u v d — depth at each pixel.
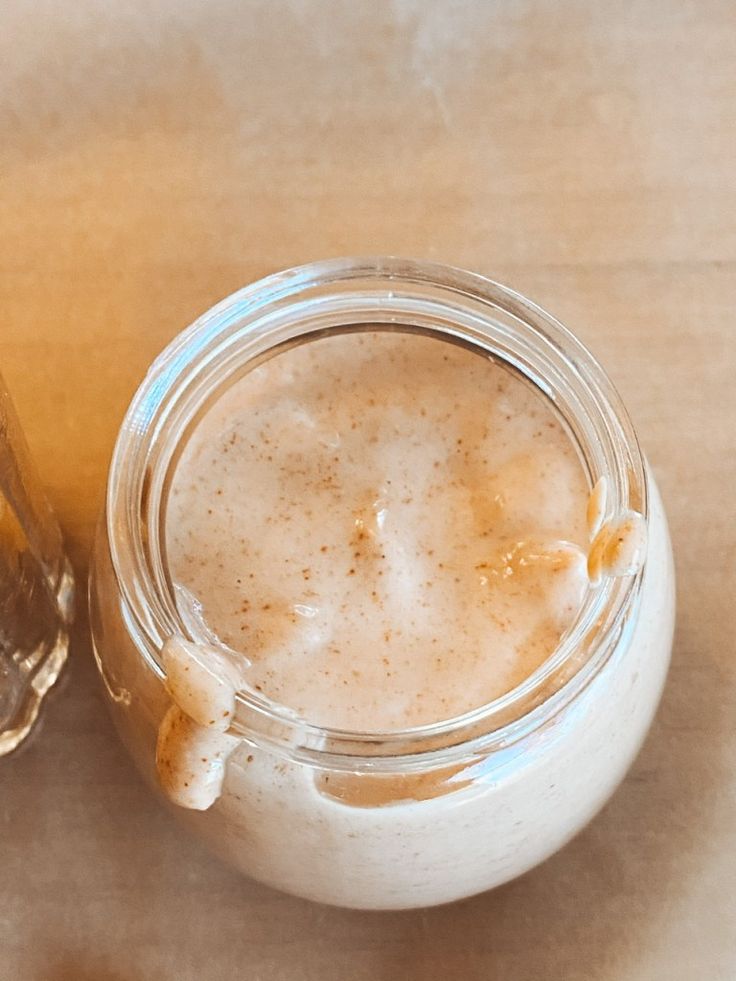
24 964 0.25
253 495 0.24
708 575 0.27
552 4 0.30
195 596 0.23
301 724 0.21
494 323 0.23
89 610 0.25
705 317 0.28
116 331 0.28
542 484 0.23
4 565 0.24
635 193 0.29
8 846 0.26
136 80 0.30
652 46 0.30
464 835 0.22
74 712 0.27
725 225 0.29
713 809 0.26
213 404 0.24
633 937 0.25
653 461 0.28
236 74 0.30
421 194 0.29
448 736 0.20
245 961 0.25
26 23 0.30
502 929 0.25
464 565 0.23
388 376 0.24
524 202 0.29
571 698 0.21
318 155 0.29
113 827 0.26
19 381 0.28
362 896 0.24
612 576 0.21
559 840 0.24
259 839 0.23
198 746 0.20
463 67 0.30
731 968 0.25
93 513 0.28
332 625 0.23
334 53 0.30
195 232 0.29
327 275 0.23
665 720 0.26
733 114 0.29
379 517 0.23
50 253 0.29
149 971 0.25
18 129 0.29
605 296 0.28
